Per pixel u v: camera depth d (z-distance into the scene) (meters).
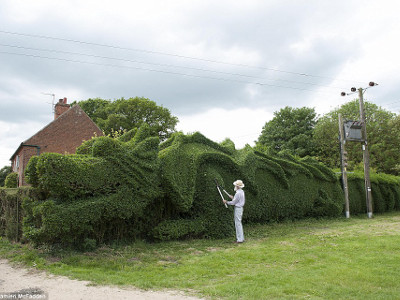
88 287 4.81
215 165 10.77
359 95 18.81
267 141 38.38
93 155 7.89
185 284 5.16
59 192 6.93
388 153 32.38
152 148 8.89
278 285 5.03
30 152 23.75
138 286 4.96
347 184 17.56
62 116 25.47
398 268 6.03
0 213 10.09
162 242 8.80
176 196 8.91
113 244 7.95
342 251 7.73
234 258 7.07
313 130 36.72
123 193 7.87
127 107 34.31
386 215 18.95
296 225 12.98
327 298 4.44
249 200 11.92
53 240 7.23
